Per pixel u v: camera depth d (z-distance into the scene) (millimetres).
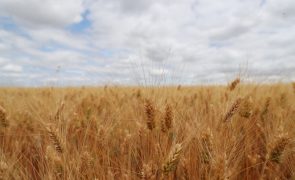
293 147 502
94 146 574
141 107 653
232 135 518
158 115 524
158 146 492
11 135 703
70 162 455
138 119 657
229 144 480
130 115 736
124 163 510
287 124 602
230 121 540
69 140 586
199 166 477
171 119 480
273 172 484
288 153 503
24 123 764
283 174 492
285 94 832
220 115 555
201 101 835
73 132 654
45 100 903
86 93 1206
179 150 365
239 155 512
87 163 485
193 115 648
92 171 480
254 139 638
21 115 792
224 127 537
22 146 680
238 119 657
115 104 880
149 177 373
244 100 581
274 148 414
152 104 488
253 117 698
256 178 505
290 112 680
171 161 362
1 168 419
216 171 358
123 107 813
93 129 665
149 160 482
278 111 704
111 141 616
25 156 573
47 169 458
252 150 566
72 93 1145
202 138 440
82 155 494
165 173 369
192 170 476
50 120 594
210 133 424
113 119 702
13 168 484
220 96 792
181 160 466
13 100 1023
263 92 929
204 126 534
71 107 788
